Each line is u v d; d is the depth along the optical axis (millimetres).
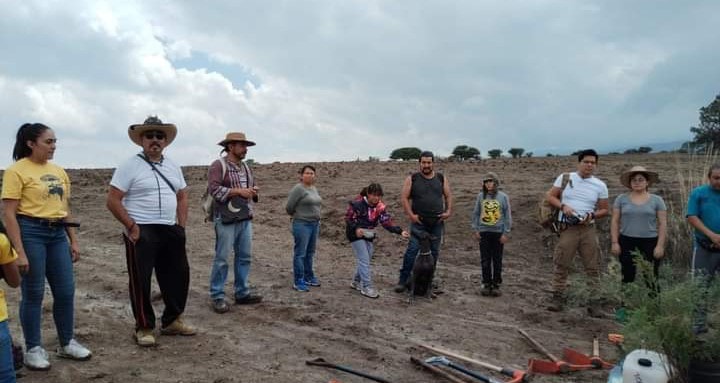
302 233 8055
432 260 7898
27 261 4441
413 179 8188
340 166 22469
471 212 12266
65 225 4867
